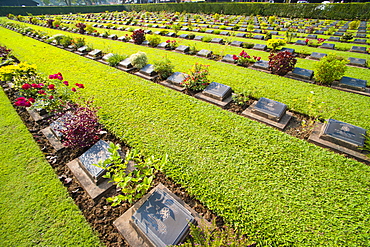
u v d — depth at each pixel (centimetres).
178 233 266
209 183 360
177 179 368
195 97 673
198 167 393
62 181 378
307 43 1325
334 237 278
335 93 661
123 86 736
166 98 650
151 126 514
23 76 684
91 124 448
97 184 359
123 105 611
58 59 1075
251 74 824
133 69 909
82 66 957
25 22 3066
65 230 295
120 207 333
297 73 784
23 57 1127
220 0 4131
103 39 1609
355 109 575
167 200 306
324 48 1221
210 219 307
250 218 304
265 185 356
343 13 2295
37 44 1463
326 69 699
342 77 724
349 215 306
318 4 2434
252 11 2947
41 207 325
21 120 554
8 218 309
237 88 705
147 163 332
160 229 271
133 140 465
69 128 425
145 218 284
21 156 426
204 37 1408
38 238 284
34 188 356
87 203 339
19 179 373
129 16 3262
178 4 3656
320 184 358
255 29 1883
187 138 472
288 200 330
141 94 676
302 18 2495
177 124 522
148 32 1825
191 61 998
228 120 536
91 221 312
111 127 509
